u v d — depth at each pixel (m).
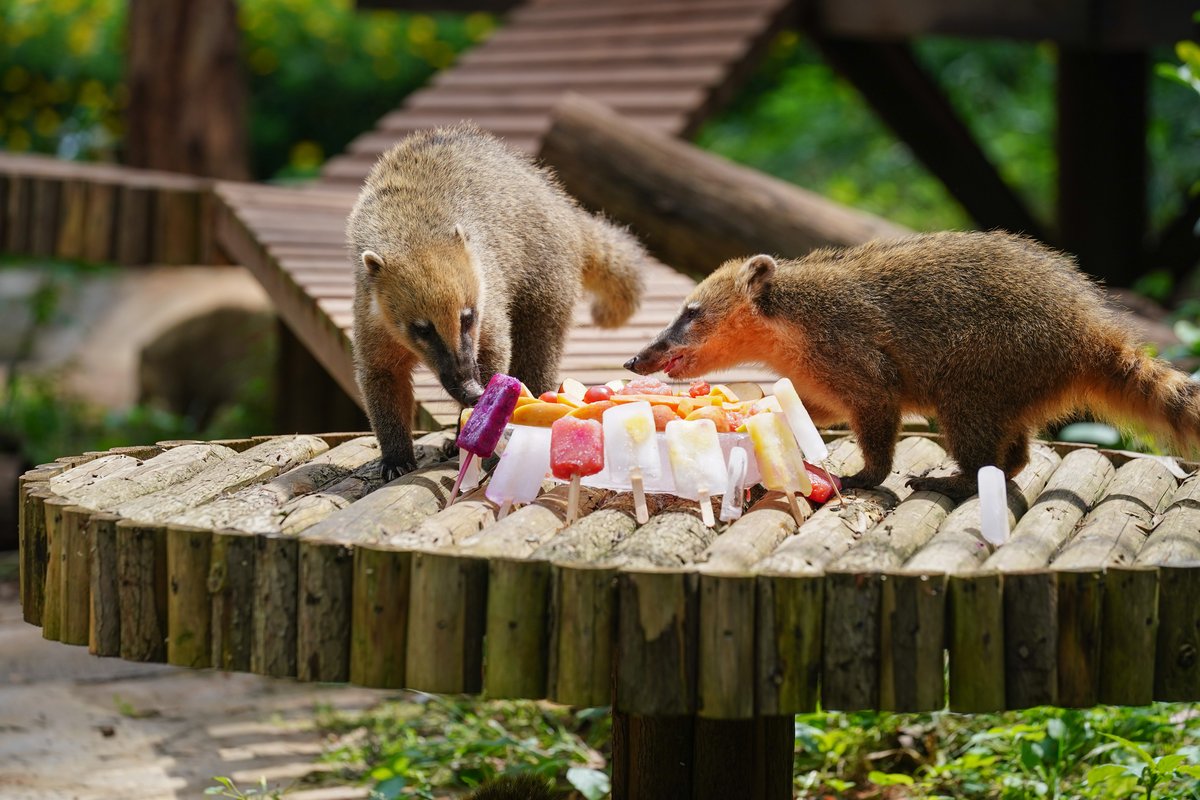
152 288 26.64
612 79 20.08
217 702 10.88
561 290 9.63
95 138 27.83
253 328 22.19
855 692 5.27
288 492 6.85
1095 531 6.27
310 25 38.06
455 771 9.42
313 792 9.12
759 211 14.41
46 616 6.30
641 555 5.61
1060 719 8.72
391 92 38.50
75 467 7.27
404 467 7.65
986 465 7.21
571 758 9.69
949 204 29.77
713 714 5.20
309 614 5.52
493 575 5.33
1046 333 7.10
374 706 10.89
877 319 7.39
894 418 7.41
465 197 8.79
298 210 16.17
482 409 6.51
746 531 6.03
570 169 15.16
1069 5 18.62
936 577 5.25
